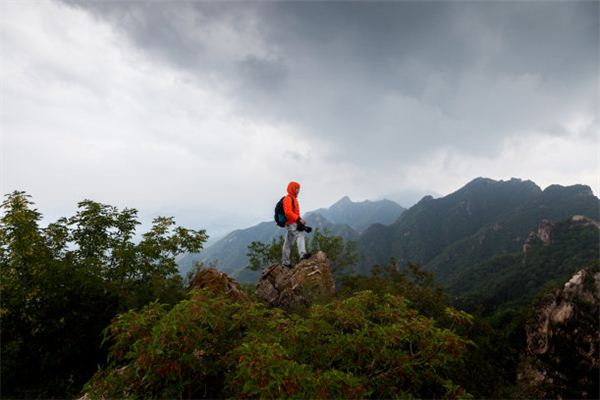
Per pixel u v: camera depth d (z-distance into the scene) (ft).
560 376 30.58
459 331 26.73
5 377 30.17
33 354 31.42
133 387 9.36
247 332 10.59
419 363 10.23
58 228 40.42
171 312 9.53
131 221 44.24
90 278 34.71
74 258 38.78
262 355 8.03
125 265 38.27
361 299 12.06
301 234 35.32
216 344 10.82
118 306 33.76
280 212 36.01
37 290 31.19
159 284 36.22
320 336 10.92
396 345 10.68
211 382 10.85
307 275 32.22
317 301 27.48
